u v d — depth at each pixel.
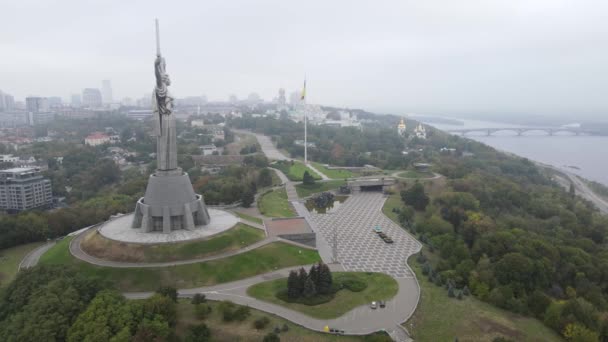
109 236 135.62
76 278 95.56
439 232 167.88
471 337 95.12
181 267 122.19
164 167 143.12
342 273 129.25
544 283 121.50
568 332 96.56
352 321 100.38
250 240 143.12
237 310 98.31
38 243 152.88
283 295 110.31
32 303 88.06
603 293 125.88
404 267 137.38
